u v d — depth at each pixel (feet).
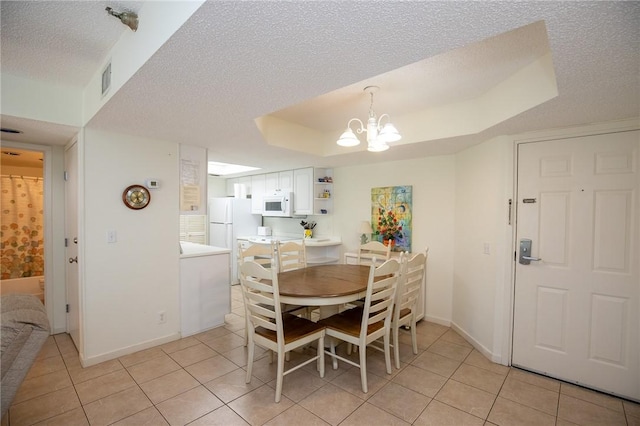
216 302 11.23
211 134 9.00
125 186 9.04
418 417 6.41
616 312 7.24
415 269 9.07
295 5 3.25
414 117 9.69
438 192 11.87
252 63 4.62
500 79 7.29
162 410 6.57
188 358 8.87
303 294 7.43
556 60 4.50
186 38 3.92
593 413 6.61
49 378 7.77
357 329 7.70
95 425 6.11
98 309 8.57
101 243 8.63
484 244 9.43
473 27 3.72
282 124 10.67
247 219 18.60
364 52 4.32
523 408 6.76
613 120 7.24
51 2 4.58
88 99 7.64
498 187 8.79
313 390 7.33
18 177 15.74
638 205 7.02
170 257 10.02
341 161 13.43
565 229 7.88
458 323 10.98
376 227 13.64
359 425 6.15
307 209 15.31
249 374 7.56
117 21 5.12
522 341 8.46
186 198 10.42
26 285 14.61
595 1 3.18
